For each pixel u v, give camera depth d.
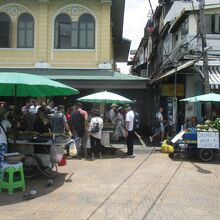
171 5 30.05
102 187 9.54
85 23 21.41
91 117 15.79
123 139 19.19
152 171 11.75
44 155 10.60
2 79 8.72
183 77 20.52
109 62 21.27
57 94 11.10
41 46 21.09
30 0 21.12
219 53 19.95
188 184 10.00
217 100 14.84
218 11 20.38
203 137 13.94
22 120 13.92
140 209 7.62
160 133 19.64
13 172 8.98
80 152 14.98
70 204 7.98
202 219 7.02
